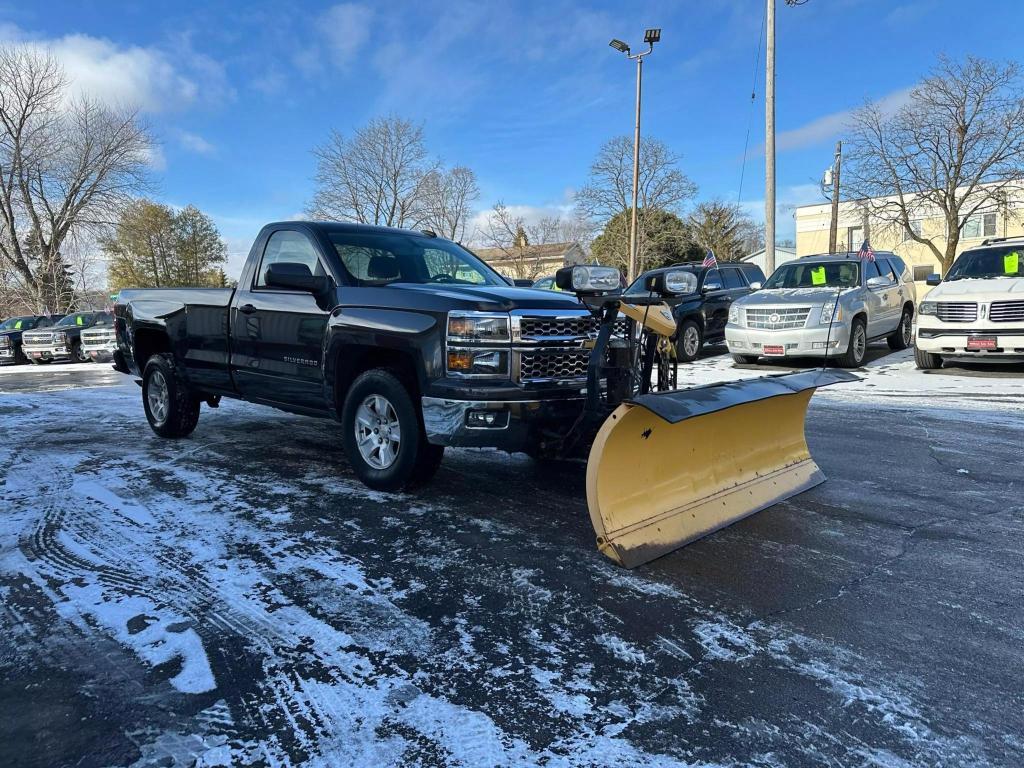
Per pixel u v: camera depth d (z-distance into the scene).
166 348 6.79
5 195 32.88
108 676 2.47
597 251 41.47
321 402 4.95
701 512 3.89
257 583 3.24
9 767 2.00
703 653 2.61
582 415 4.05
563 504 4.43
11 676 2.48
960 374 10.33
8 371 17.59
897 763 2.00
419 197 38.59
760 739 2.11
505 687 2.40
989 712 2.24
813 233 41.00
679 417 2.95
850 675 2.46
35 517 4.21
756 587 3.19
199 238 68.94
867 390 9.23
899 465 5.39
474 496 4.60
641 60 27.92
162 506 4.41
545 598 3.08
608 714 2.24
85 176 34.12
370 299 4.54
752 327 11.45
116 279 63.41
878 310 12.14
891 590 3.15
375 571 3.38
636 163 28.48
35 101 32.28
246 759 2.04
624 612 2.95
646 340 4.45
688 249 42.81
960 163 27.34
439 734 2.14
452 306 4.11
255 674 2.48
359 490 4.75
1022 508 4.32
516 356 4.05
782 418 4.65
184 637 2.74
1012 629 2.79
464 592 3.14
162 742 2.11
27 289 34.00
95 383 12.80
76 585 3.23
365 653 2.62
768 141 18.39
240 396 5.79
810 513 4.25
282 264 4.68
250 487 4.84
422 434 4.39
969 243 34.75
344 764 2.01
